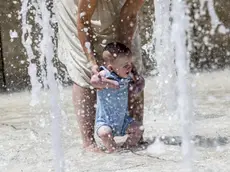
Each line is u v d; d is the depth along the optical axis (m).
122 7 8.41
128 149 8.44
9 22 21.50
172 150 8.28
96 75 8.08
